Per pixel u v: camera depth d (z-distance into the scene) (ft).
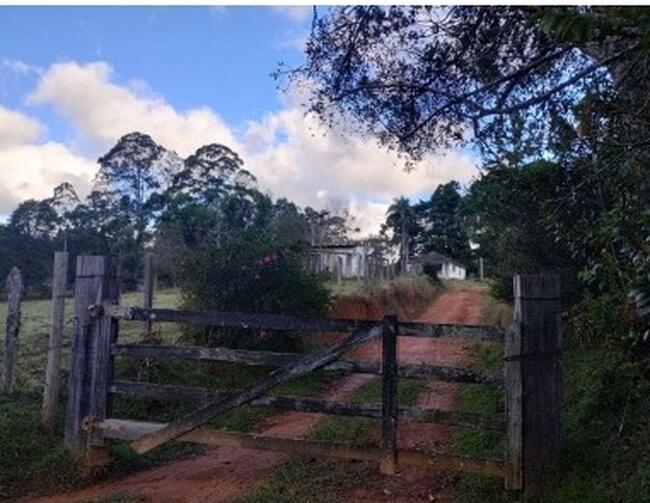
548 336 17.90
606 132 16.38
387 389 18.58
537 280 17.92
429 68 24.35
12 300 28.27
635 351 18.07
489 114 22.48
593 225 17.40
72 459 21.45
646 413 18.11
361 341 18.84
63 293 24.62
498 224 37.29
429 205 234.99
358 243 118.73
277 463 22.52
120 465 22.08
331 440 23.63
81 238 138.72
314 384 36.37
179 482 20.67
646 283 11.34
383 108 25.23
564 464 17.42
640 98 16.84
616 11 9.05
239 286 39.14
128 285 105.81
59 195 150.10
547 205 24.38
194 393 20.65
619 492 15.48
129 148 169.58
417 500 18.42
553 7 10.78
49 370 24.07
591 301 20.51
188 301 40.09
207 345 37.40
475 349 45.96
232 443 20.10
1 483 20.36
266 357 19.86
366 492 19.06
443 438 24.64
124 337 40.22
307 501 18.26
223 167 160.86
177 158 176.55
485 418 17.75
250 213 107.45
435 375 18.33
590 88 20.13
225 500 18.62
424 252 233.35
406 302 85.87
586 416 20.01
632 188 17.74
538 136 23.09
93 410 21.81
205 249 41.19
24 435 23.02
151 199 160.15
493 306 57.00
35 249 125.90
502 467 17.53
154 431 20.81
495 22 23.07
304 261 46.16
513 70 23.22
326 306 44.11
